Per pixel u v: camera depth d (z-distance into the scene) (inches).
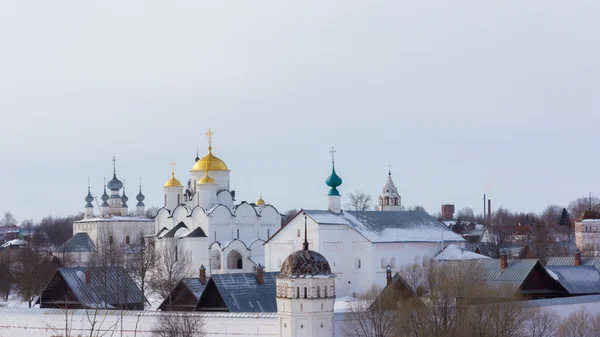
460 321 6112.2
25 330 7101.4
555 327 6619.1
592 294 7647.6
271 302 6786.4
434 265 7106.3
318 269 5846.5
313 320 5772.6
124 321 6673.2
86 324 6830.7
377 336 6161.4
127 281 7755.9
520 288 7194.9
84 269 7726.4
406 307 6181.1
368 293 7081.7
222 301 6732.3
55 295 7652.6
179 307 7219.5
